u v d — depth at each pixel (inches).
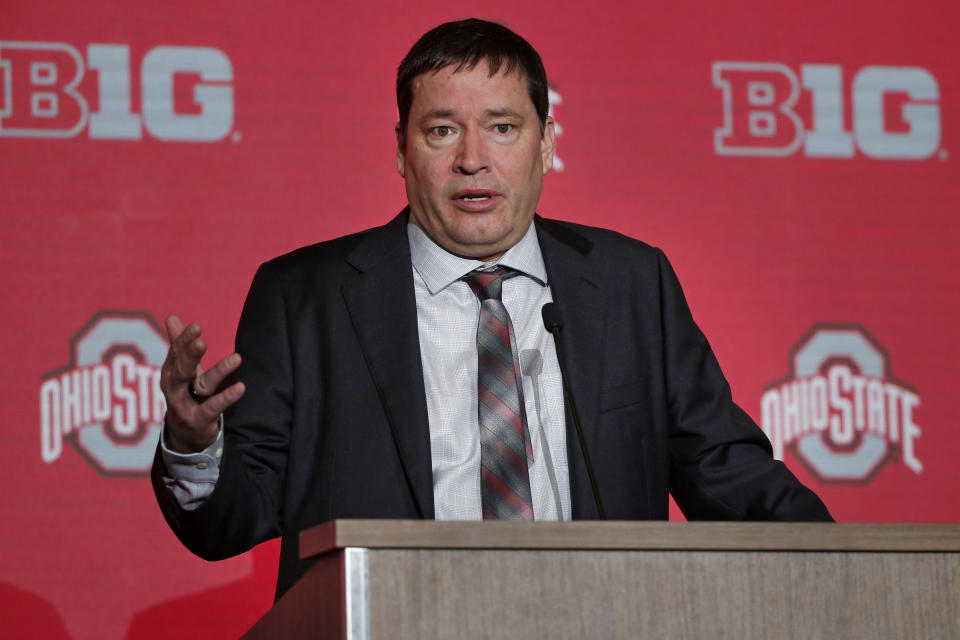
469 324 222.8
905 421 380.2
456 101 217.6
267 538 204.5
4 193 345.7
